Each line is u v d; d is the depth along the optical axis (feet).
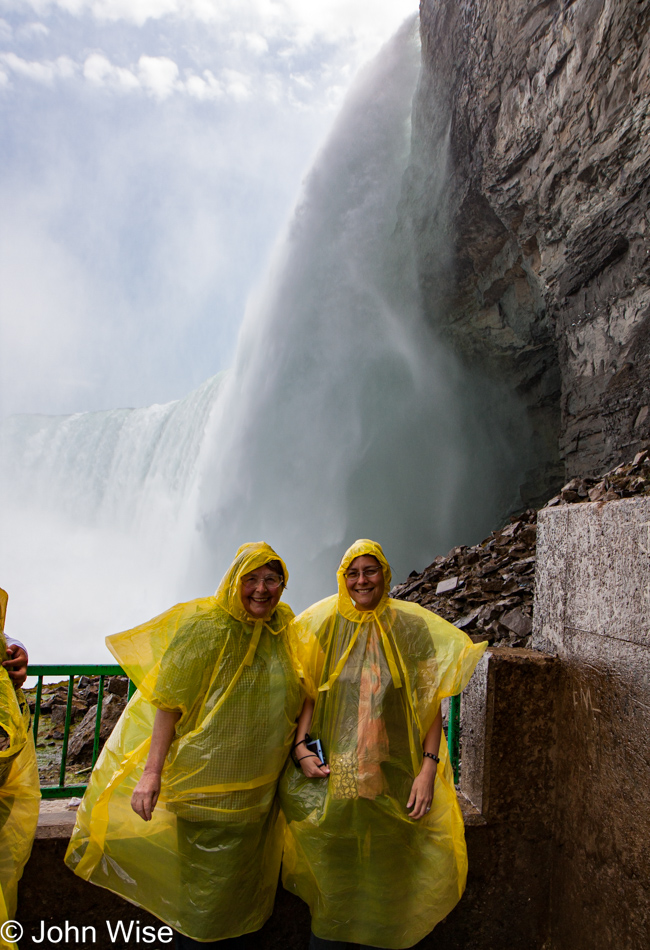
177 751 6.36
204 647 6.39
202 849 6.29
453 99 55.52
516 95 46.03
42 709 17.40
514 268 58.08
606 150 39.68
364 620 6.79
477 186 54.65
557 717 8.06
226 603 6.57
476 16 48.67
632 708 6.64
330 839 6.36
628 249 42.01
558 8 40.34
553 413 64.54
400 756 6.59
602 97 38.86
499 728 8.02
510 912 8.08
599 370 46.55
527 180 47.67
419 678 6.72
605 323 45.29
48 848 7.30
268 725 6.38
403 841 6.50
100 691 8.51
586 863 7.32
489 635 19.29
